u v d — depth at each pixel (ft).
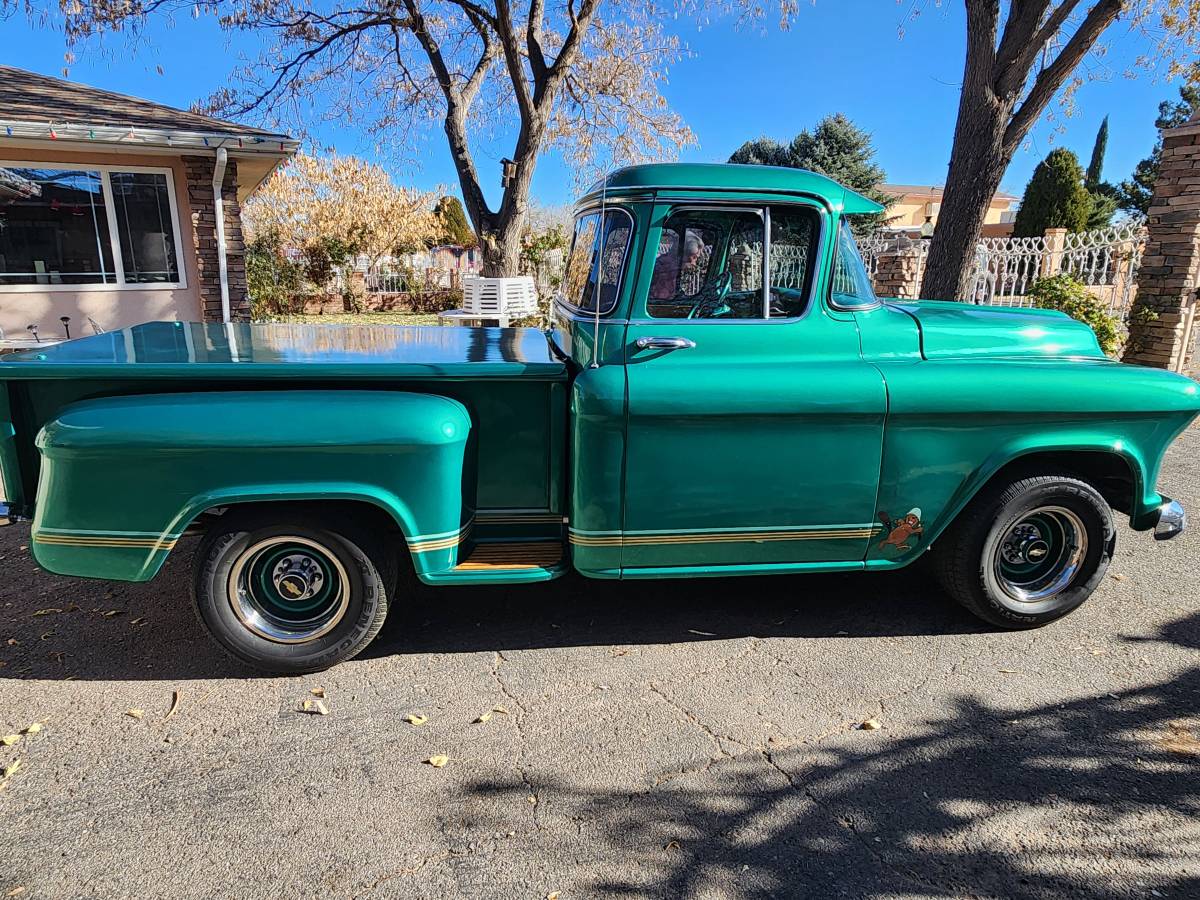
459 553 10.50
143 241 32.73
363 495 9.48
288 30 39.75
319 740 8.98
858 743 8.99
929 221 122.31
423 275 73.20
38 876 6.97
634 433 9.89
